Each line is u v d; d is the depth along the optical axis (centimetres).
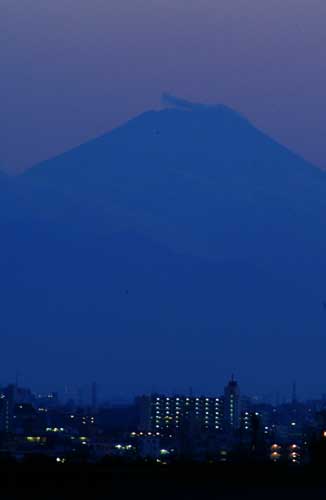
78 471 13762
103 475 14025
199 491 14012
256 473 15550
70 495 12800
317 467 16588
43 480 13388
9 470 13388
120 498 12825
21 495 12562
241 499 13438
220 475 15175
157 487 14038
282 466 16275
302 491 14475
